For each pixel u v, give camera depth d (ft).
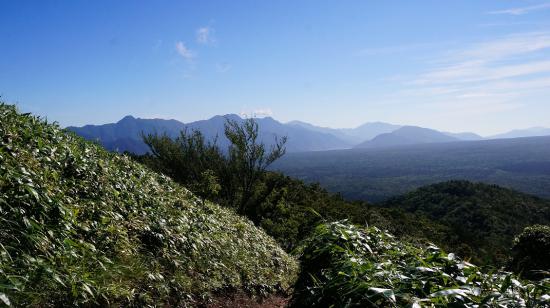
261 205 100.37
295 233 79.10
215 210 45.83
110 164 32.48
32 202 17.78
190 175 91.97
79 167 25.54
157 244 24.58
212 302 24.25
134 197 28.58
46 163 23.44
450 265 12.57
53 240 17.19
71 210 19.66
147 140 96.07
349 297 11.12
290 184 146.00
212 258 28.89
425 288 11.07
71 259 16.55
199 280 24.76
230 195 94.02
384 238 16.15
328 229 16.42
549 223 229.45
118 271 18.34
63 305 14.57
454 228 183.01
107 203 24.23
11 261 14.03
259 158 91.30
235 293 28.07
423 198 315.78
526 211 254.06
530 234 61.36
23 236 15.75
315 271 15.58
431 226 152.15
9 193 17.29
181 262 24.48
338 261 13.51
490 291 10.54
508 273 11.27
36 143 25.04
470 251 109.60
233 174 92.63
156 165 96.43
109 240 20.36
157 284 20.38
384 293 9.80
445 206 281.54
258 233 50.83
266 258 40.27
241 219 56.44
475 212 249.34
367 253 14.55
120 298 17.42
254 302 28.99
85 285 15.20
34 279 14.12
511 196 290.76
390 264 12.21
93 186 25.03
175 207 34.60
